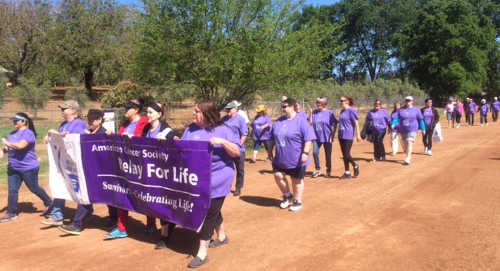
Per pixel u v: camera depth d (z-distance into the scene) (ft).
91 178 17.21
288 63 46.24
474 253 14.65
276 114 65.77
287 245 15.88
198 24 43.60
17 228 18.54
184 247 15.94
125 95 60.59
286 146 20.07
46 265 14.32
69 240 16.88
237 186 24.38
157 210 15.24
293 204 20.94
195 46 42.96
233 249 15.53
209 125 14.37
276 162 20.59
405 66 201.46
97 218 20.13
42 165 33.96
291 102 20.08
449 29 151.94
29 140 19.11
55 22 112.98
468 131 65.46
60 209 18.43
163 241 15.79
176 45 43.98
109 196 16.87
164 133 15.89
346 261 14.25
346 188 25.76
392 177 29.01
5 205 22.63
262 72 45.03
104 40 114.83
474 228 17.37
